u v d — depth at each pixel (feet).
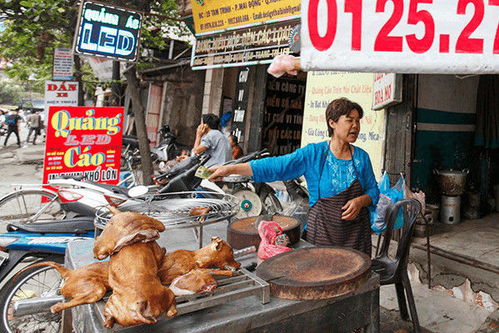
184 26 30.48
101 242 4.76
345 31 4.54
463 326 10.09
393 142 14.71
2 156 46.14
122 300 4.32
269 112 27.37
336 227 8.30
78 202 12.42
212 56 18.90
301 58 4.55
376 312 6.07
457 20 4.61
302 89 28.68
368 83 16.21
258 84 25.75
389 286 12.26
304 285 5.24
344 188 8.26
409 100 14.03
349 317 5.81
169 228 6.41
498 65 4.67
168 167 20.53
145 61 34.94
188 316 4.90
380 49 4.58
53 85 27.63
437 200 17.34
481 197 18.65
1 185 27.40
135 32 18.35
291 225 7.65
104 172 16.47
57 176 15.61
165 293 4.49
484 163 18.75
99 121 16.14
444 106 17.20
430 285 11.96
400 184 13.42
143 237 4.78
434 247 13.23
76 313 6.12
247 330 4.99
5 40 28.17
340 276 5.51
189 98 39.29
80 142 15.87
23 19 25.38
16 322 10.23
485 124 18.13
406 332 9.65
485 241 14.08
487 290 10.77
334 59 4.56
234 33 17.87
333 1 4.48
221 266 5.65
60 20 25.34
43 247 9.81
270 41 16.35
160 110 40.47
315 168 8.39
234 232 7.32
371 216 12.32
